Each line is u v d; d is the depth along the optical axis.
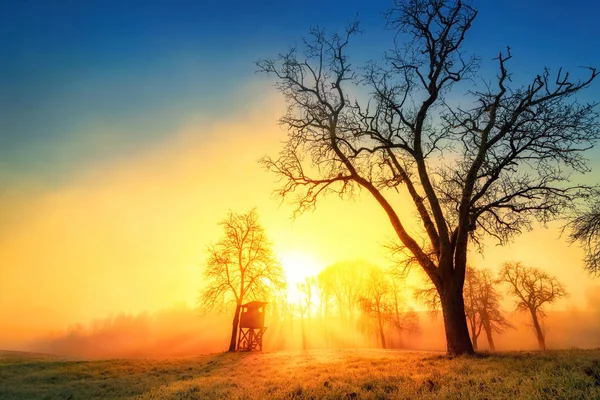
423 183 14.30
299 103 17.22
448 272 13.19
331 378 9.98
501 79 13.17
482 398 6.34
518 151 12.93
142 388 12.77
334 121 16.27
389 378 9.05
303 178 17.06
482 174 13.41
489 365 9.52
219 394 9.56
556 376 7.37
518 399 6.02
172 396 10.09
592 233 15.58
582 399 5.78
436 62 14.94
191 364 21.86
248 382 11.28
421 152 14.85
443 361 11.25
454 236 13.59
